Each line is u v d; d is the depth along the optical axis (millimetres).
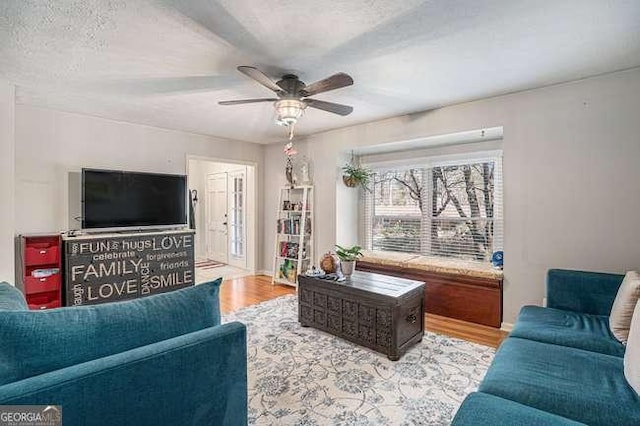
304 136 5207
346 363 2605
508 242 3287
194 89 3109
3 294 1633
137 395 1089
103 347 1159
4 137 2875
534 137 3121
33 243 3471
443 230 4492
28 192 3678
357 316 2902
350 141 4578
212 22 1961
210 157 5203
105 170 3992
